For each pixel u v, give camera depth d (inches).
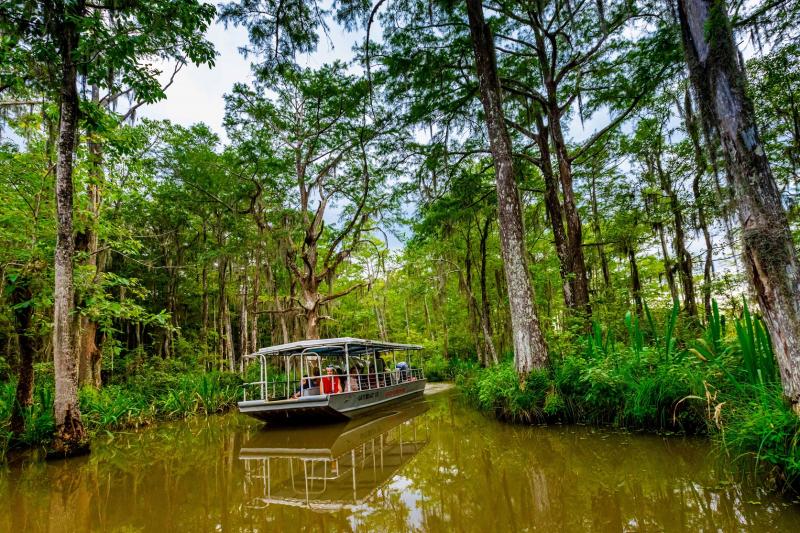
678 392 266.7
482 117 590.6
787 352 156.7
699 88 173.5
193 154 715.4
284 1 346.3
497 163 398.6
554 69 529.7
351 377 564.7
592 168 694.5
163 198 770.2
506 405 369.7
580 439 283.3
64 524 198.8
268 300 953.5
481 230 798.5
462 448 303.1
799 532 136.9
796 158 372.5
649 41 443.2
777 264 158.1
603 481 206.7
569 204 520.1
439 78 538.0
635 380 293.7
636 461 228.4
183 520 199.6
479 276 890.7
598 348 336.2
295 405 436.5
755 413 173.0
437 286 886.4
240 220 801.6
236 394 639.8
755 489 172.9
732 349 237.5
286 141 785.6
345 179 833.5
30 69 316.8
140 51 346.3
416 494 219.5
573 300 504.1
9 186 417.1
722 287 442.3
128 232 551.8
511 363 443.5
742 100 163.6
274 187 788.6
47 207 433.4
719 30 166.1
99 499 233.8
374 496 221.8
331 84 702.5
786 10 245.0
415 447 327.3
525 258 381.1
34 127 426.0
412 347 719.1
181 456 337.1
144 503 225.5
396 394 605.3
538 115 559.2
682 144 543.2
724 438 195.3
